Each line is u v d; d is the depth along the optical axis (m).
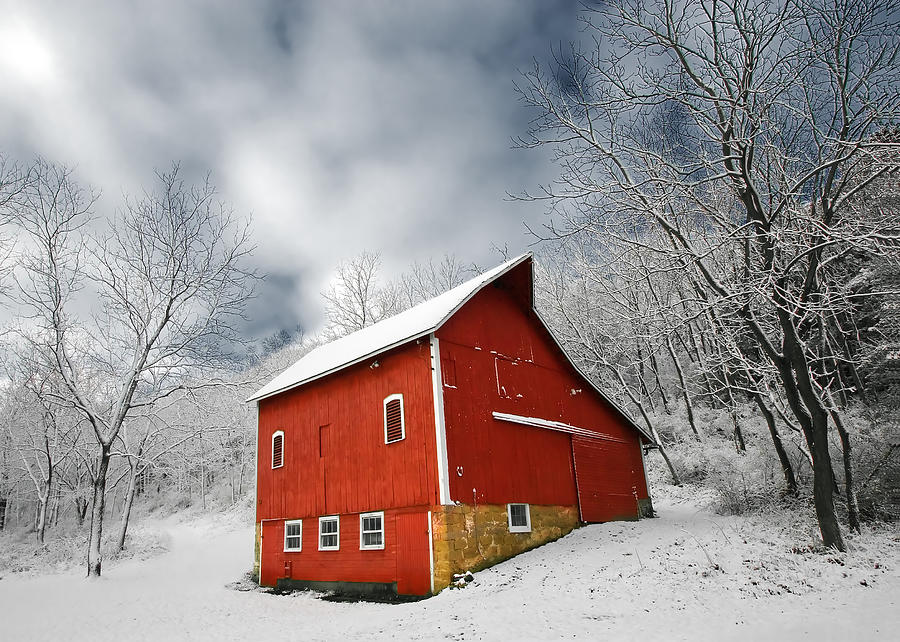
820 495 12.98
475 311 17.80
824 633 8.25
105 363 25.47
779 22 11.49
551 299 34.78
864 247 11.65
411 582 14.62
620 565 13.34
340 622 12.80
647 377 37.91
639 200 13.71
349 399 17.81
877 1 11.24
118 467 43.44
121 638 12.82
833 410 14.70
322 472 18.19
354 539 16.52
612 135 13.58
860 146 11.30
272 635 12.09
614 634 9.16
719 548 13.48
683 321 13.30
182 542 34.59
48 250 21.47
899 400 21.61
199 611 15.59
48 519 50.09
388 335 17.66
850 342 23.89
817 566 11.66
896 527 13.97
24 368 27.27
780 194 13.35
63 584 21.36
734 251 15.69
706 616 9.62
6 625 14.79
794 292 14.90
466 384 16.33
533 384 19.14
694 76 12.23
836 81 12.37
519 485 16.86
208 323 24.34
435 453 14.76
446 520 14.13
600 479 20.47
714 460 25.75
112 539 32.38
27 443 37.97
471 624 10.73
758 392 18.92
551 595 11.91
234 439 46.81
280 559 19.17
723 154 13.52
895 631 7.99
